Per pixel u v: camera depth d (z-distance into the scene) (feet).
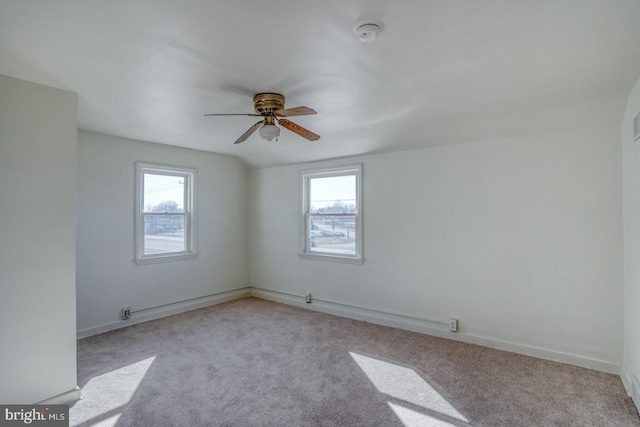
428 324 12.42
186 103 8.80
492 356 10.37
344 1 4.57
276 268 17.19
